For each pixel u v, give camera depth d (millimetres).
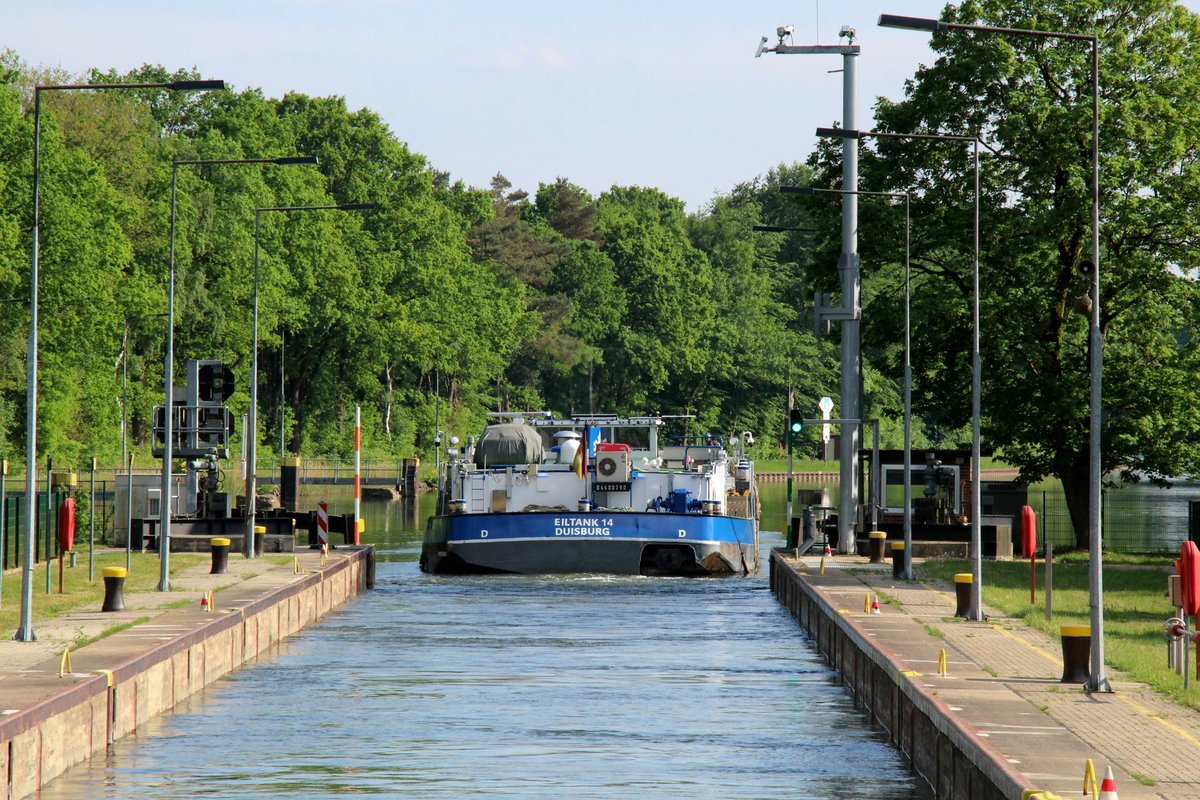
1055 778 57969
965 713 71188
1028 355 189875
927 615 113688
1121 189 180250
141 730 86938
